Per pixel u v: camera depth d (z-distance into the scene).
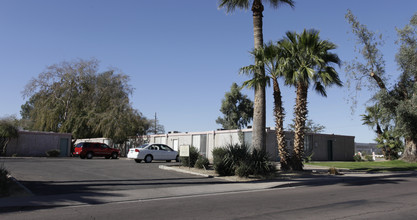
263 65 18.23
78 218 7.23
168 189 11.97
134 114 40.81
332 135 36.88
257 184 13.77
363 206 8.66
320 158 35.03
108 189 11.59
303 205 8.88
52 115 38.47
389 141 34.78
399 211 7.90
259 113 17.83
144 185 12.79
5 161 23.00
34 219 7.12
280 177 16.23
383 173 20.73
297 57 18.81
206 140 34.25
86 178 14.32
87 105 40.84
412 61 26.45
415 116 26.94
